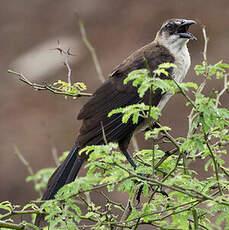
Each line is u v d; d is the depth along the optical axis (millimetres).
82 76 24266
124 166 6621
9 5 30391
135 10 27109
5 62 26500
